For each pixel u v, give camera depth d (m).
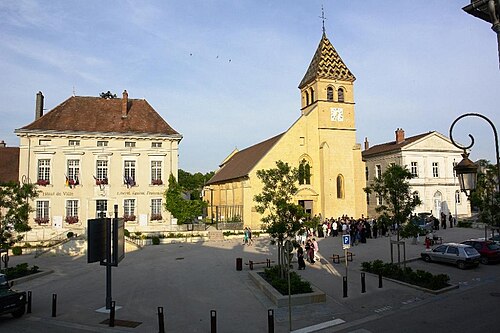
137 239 34.44
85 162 38.03
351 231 31.52
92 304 15.80
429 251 23.41
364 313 13.81
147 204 39.03
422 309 14.09
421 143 50.12
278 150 43.28
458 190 51.22
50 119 38.28
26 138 36.81
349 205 45.06
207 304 15.33
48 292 18.19
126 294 17.31
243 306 14.92
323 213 43.91
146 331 12.43
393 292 16.47
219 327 12.61
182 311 14.48
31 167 36.75
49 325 13.19
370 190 21.52
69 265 25.97
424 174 49.69
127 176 38.97
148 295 16.98
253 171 41.81
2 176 37.75
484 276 19.62
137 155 39.22
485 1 6.53
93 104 41.16
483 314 13.22
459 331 11.63
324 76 45.53
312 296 15.06
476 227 40.94
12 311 13.80
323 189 44.19
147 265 24.77
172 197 38.75
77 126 38.38
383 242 31.86
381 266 20.06
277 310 14.29
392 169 20.50
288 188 18.86
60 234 35.06
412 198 20.89
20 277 20.89
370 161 56.16
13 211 21.94
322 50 46.97
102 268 24.39
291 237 18.62
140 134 39.06
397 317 13.23
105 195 38.12
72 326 13.02
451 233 36.19
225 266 23.44
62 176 37.31
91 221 15.06
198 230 38.50
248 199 41.41
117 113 41.09
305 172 19.70
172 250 31.27
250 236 34.50
